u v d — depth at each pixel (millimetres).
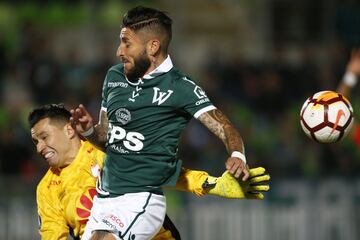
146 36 18422
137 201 18812
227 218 38406
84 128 20000
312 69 50531
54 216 20375
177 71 18594
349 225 39062
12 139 42406
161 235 20328
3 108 46031
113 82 18906
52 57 52094
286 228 38688
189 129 44062
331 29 57344
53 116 20328
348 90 25203
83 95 47188
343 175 39875
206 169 42406
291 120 45656
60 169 20562
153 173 18703
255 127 46250
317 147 42844
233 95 49219
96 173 20406
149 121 18406
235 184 18578
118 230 18797
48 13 59469
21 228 37969
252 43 60031
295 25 59312
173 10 58562
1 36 55781
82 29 59094
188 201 38219
